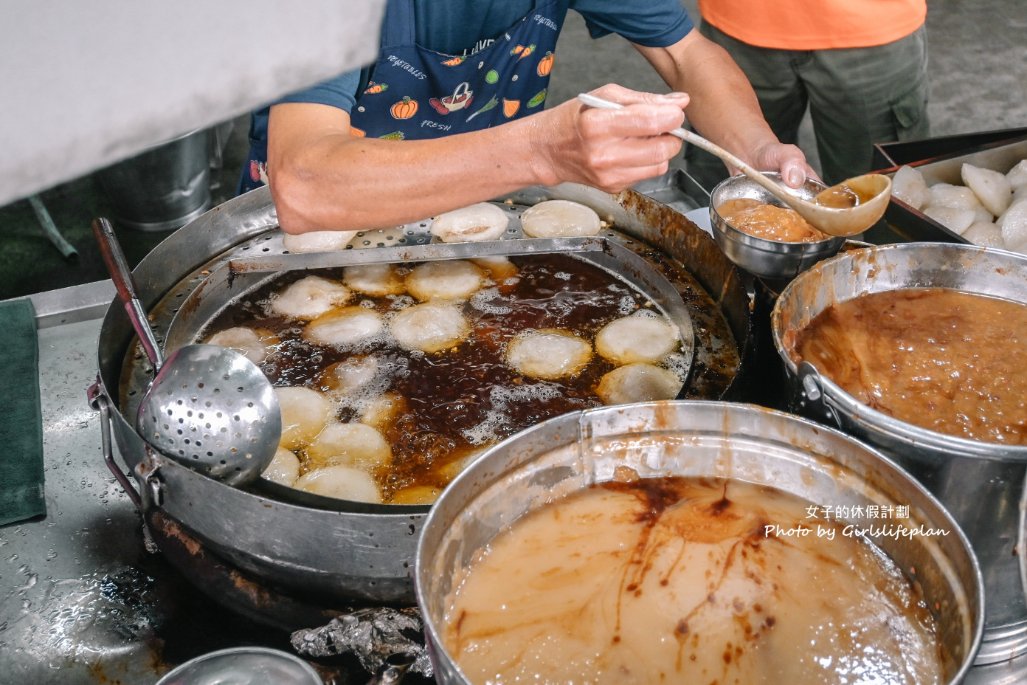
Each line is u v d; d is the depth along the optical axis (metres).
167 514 1.55
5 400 1.92
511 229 2.22
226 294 1.99
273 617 1.42
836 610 1.06
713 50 2.30
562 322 1.93
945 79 5.37
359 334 1.89
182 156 3.75
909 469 1.15
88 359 2.06
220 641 1.42
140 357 1.78
